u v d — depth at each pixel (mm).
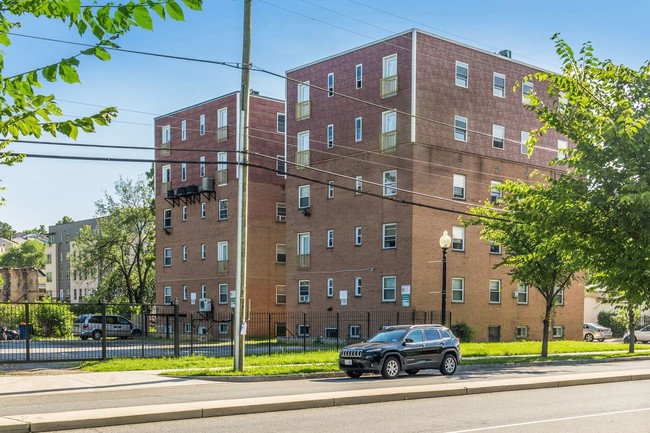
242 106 23391
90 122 5965
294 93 49750
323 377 24109
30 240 147250
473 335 43531
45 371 23125
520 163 47188
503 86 46781
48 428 12539
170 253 59219
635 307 12086
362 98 45094
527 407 16000
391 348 23500
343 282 45156
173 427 13000
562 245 11484
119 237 64812
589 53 11570
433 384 20031
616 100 11305
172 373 22891
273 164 54281
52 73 5332
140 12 4934
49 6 5027
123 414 13445
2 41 5324
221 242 54250
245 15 23141
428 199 42281
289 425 13227
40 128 5902
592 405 16484
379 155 43625
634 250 10695
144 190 64625
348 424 13359
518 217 11695
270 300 52656
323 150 47281
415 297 41188
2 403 16312
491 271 45188
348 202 45344
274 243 53375
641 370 26844
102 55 5309
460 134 44125
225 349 33594
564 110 11883
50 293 110875
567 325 50250
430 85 42781
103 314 26281
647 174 10383
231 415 14602
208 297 54906
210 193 55562
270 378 22859
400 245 41969
